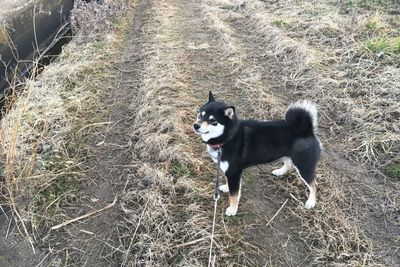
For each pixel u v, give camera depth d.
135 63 2.58
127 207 1.49
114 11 3.08
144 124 1.90
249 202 1.49
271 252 1.30
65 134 1.86
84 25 2.87
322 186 1.53
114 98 2.21
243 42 2.77
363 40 2.52
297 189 1.53
